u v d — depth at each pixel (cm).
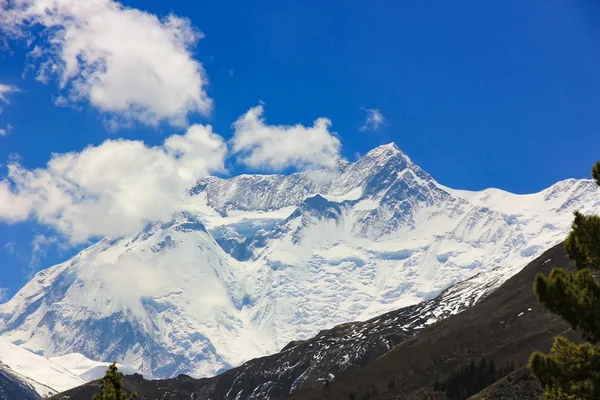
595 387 5272
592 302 5353
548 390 5491
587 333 5506
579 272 5591
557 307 5488
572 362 5416
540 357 5588
